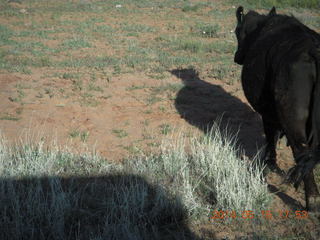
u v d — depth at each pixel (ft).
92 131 24.34
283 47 15.88
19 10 65.82
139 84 32.58
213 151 19.38
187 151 21.44
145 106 28.27
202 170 18.60
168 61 38.45
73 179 18.16
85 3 72.49
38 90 30.99
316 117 13.94
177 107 28.12
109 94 30.30
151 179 17.92
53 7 69.05
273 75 15.72
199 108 27.91
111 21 59.00
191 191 16.57
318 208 15.23
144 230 14.35
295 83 14.40
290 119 14.76
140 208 15.67
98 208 16.03
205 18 60.59
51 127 24.73
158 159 20.11
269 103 17.34
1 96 29.58
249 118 26.27
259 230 14.73
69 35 50.42
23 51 42.65
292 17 18.02
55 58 40.32
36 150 21.03
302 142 14.69
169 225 15.14
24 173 18.01
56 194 16.61
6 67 36.37
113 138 23.44
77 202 16.12
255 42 18.31
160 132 24.20
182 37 49.24
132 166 19.01
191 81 33.30
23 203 15.71
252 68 17.72
